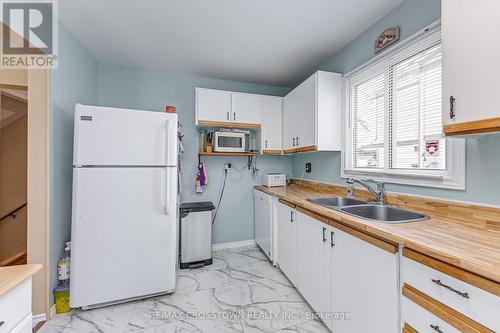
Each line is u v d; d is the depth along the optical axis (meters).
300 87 2.54
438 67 1.46
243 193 3.25
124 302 1.87
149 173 1.89
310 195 2.25
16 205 2.74
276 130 3.06
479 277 0.71
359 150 2.15
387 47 1.79
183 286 2.13
